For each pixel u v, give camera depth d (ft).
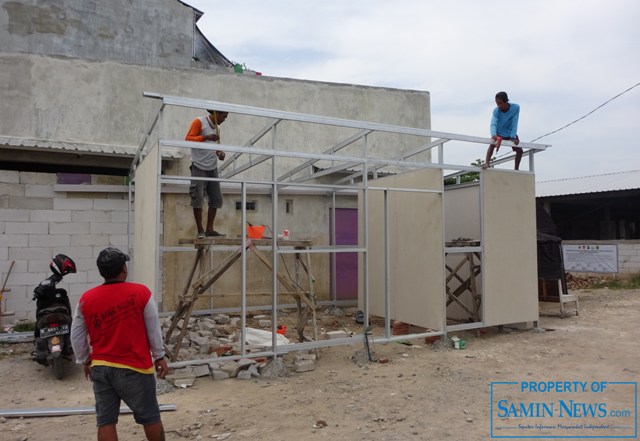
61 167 31.78
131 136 33.63
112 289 11.09
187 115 35.06
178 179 18.97
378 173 39.58
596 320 30.63
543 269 33.01
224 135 36.42
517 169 27.76
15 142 27.89
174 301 32.22
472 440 13.32
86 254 29.60
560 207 67.10
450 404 16.06
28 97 31.37
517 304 26.50
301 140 38.63
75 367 21.35
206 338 23.47
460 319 29.50
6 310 27.71
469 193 28.30
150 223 19.07
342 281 37.47
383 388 17.75
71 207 29.32
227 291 33.73
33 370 20.83
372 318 32.73
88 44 48.14
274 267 20.29
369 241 30.60
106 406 10.82
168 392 17.51
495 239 25.96
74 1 47.29
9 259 27.89
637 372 19.19
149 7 52.29
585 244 55.57
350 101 40.81
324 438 13.52
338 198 38.06
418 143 42.96
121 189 30.19
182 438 13.65
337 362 21.63
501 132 25.86
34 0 45.06
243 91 37.14
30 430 14.42
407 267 26.89
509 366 20.43
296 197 36.73
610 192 56.65
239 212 34.76
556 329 27.89
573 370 19.61
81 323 11.10
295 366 20.18
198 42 65.05
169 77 34.91
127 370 10.77
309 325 30.35
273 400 16.63
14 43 44.01
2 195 27.81
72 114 32.30
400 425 14.40
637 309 34.63
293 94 38.75
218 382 18.69
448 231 29.81
